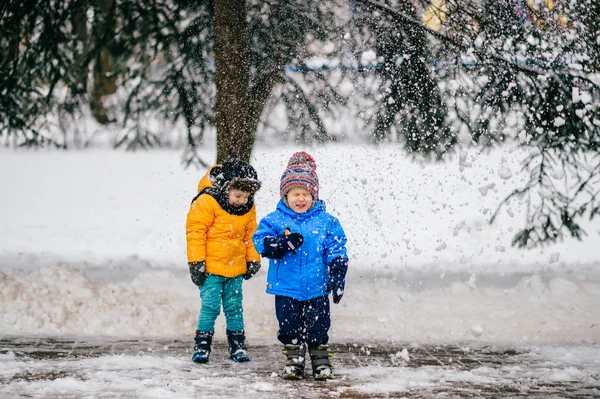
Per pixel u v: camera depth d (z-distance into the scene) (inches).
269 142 572.7
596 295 454.9
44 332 364.5
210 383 259.1
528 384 264.4
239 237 311.7
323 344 276.2
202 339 304.5
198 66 560.4
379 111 519.5
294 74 523.8
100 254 684.1
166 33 556.1
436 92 490.9
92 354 312.8
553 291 462.6
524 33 445.1
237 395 240.1
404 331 382.3
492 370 289.4
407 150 530.0
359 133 544.4
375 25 476.1
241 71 486.0
